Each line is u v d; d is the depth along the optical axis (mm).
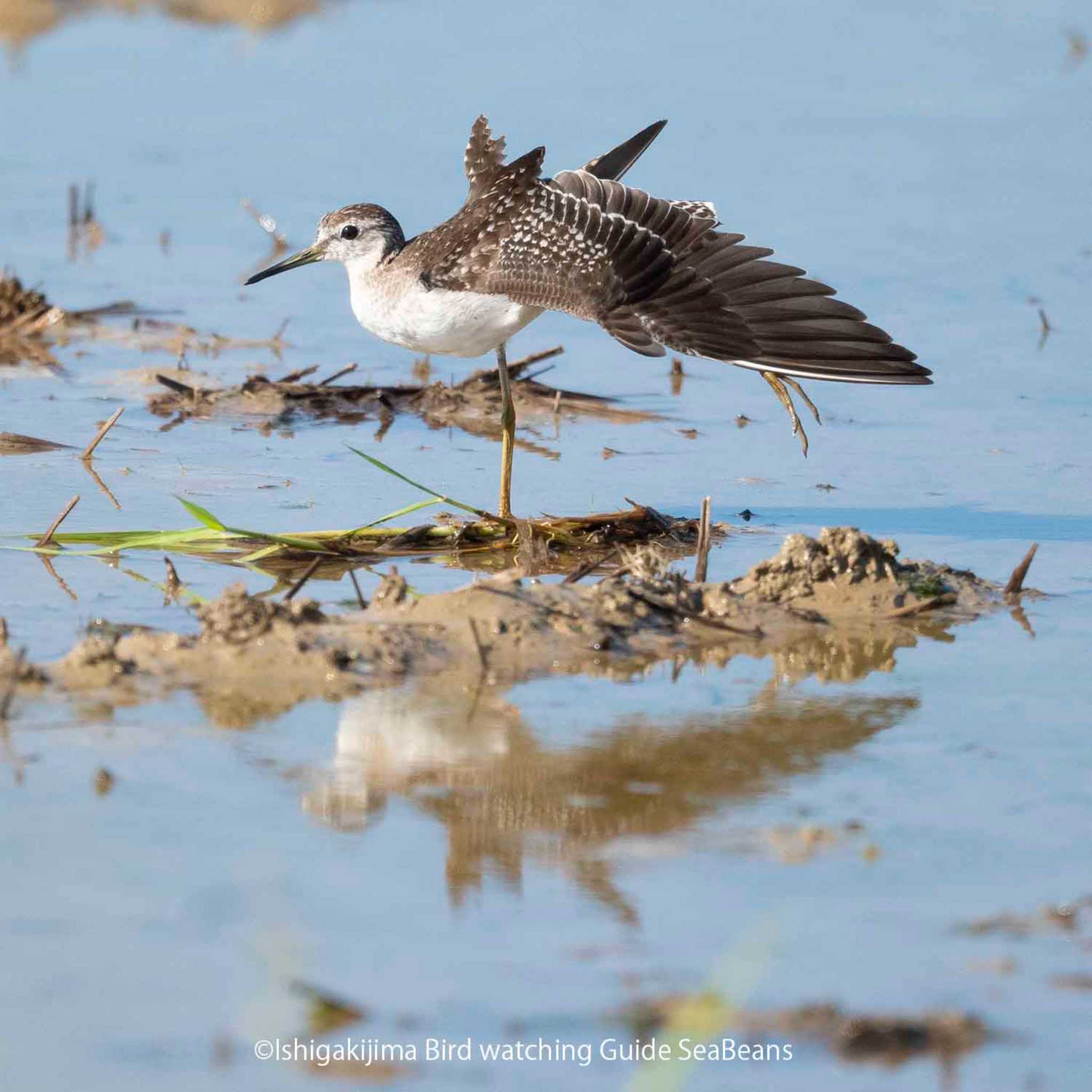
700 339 11531
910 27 30984
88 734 9289
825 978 7246
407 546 12906
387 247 13797
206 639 10359
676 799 8805
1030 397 16609
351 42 28984
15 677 9625
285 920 7500
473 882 7902
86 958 7168
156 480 14148
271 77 27172
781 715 9891
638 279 11812
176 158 23703
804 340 11328
